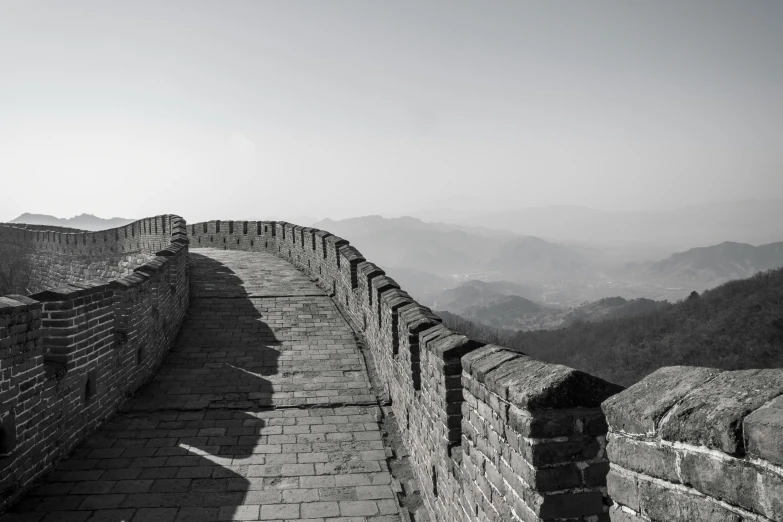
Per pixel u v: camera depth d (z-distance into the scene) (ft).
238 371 37.45
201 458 25.52
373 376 36.70
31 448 22.12
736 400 6.35
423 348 22.20
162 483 23.07
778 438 5.44
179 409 31.24
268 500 22.11
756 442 5.71
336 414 31.09
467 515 15.66
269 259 80.33
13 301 21.16
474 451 14.90
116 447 26.30
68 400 25.13
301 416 30.78
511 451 12.00
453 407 18.24
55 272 123.24
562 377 10.85
